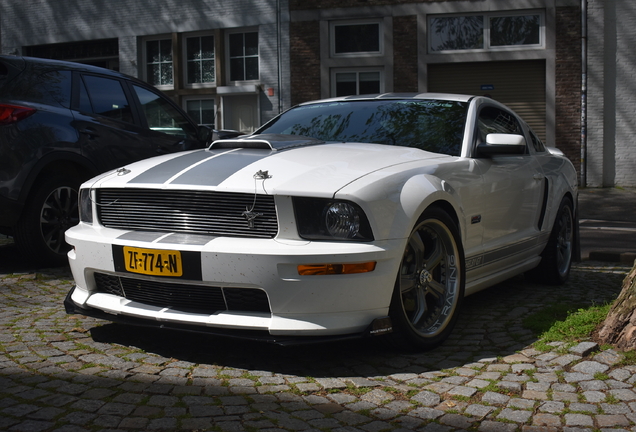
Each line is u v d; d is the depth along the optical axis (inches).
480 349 127.1
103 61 719.1
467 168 141.3
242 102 657.6
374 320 112.3
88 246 124.3
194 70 668.1
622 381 108.0
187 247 111.0
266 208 111.3
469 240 141.2
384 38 604.1
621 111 576.4
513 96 592.7
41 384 104.4
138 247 116.3
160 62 680.4
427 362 118.8
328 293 107.8
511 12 582.6
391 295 114.6
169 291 116.9
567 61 574.2
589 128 578.6
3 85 191.6
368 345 128.4
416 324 125.4
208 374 111.1
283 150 131.3
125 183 123.3
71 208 209.0
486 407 98.1
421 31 595.5
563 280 200.1
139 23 675.4
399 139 151.2
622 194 545.3
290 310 108.4
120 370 112.1
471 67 597.9
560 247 201.2
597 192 556.4
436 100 165.2
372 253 108.7
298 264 106.4
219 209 114.3
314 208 109.5
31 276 193.0
